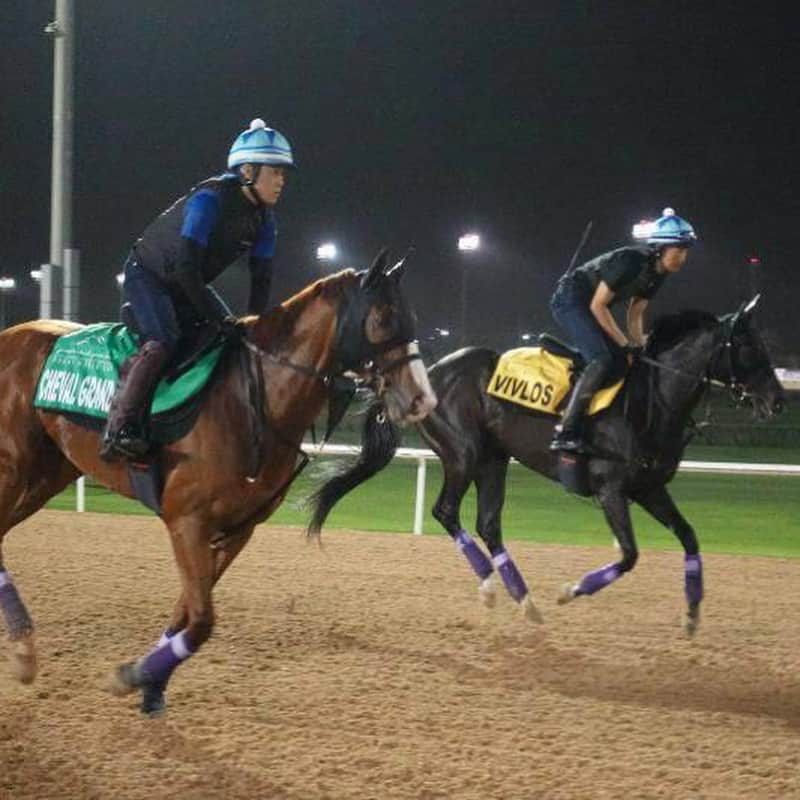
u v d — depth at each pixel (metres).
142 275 4.38
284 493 4.52
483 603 6.49
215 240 4.27
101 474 4.57
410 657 5.36
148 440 4.26
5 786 3.69
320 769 3.86
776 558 8.38
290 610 6.26
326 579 7.14
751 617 6.43
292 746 4.09
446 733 4.27
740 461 16.17
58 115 9.77
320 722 4.36
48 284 9.68
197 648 4.28
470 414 6.50
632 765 3.98
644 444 5.85
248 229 4.34
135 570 7.31
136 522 9.44
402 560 7.86
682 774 3.90
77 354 4.62
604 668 5.30
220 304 4.39
